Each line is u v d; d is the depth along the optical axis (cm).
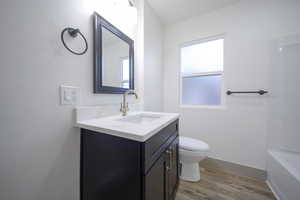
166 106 226
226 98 176
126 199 69
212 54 196
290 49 139
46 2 71
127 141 68
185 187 138
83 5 92
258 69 156
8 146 59
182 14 196
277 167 128
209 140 187
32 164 67
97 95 106
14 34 60
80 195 90
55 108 76
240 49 166
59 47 77
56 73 76
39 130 69
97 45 101
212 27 186
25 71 63
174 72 219
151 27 182
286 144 142
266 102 153
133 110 152
